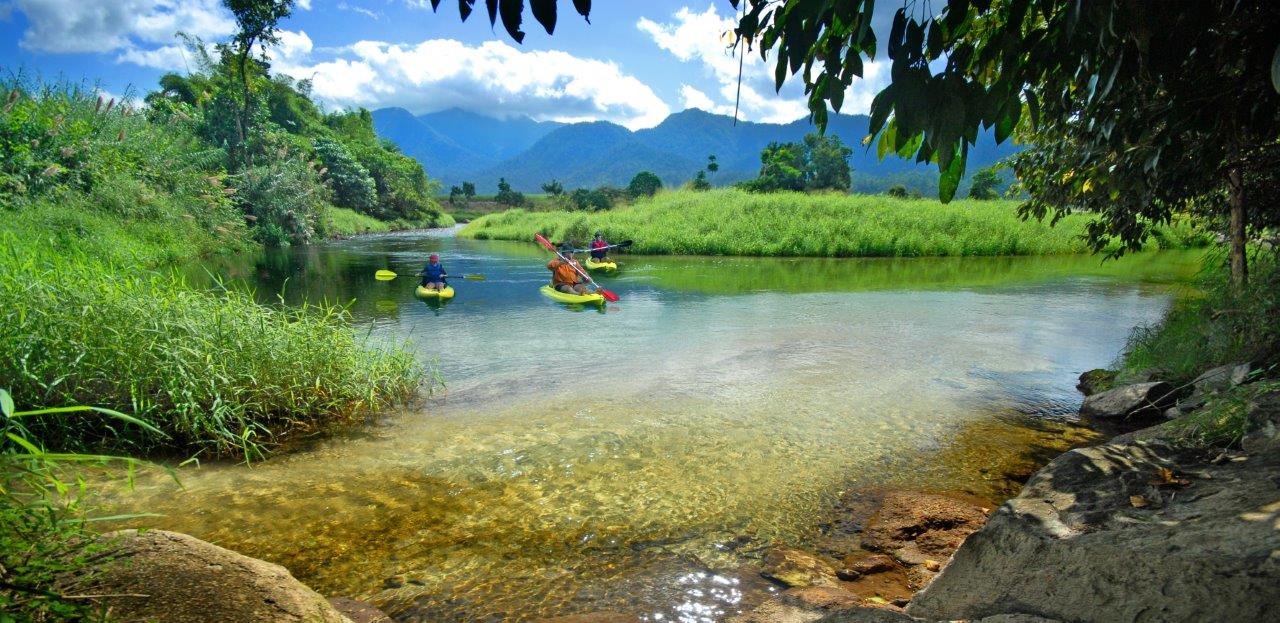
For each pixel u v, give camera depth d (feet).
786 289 41.42
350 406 17.17
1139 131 9.37
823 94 5.51
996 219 76.07
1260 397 10.07
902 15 4.85
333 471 13.08
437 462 13.52
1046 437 15.10
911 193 133.18
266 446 14.47
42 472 5.97
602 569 9.60
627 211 91.81
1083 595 5.72
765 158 179.73
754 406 17.22
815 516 11.29
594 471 13.08
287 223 81.00
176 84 134.41
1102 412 16.61
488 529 10.77
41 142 49.16
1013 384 19.62
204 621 5.92
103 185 51.37
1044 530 6.79
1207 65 7.58
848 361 22.30
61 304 15.12
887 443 14.66
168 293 17.22
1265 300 15.81
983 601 6.49
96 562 6.25
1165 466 8.32
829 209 80.69
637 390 18.67
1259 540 5.32
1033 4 5.95
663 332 27.43
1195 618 4.89
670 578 9.34
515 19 4.10
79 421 13.91
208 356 14.97
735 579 9.32
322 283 43.70
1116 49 5.54
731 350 23.99
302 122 155.53
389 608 8.62
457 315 31.63
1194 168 14.62
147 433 13.98
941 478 12.82
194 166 68.33
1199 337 18.54
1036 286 42.63
